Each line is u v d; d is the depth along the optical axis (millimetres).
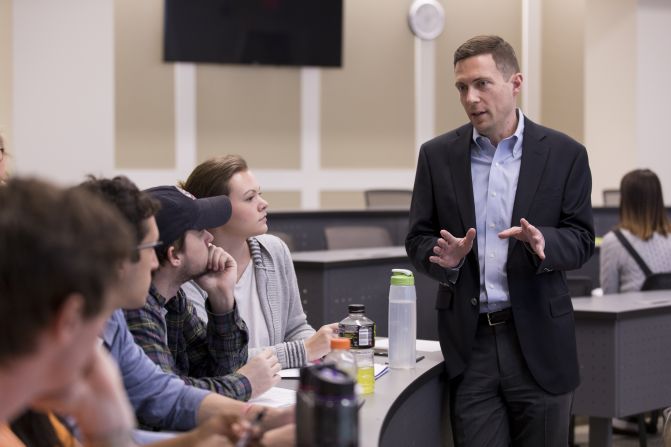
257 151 7840
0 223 766
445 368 2439
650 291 3730
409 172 8305
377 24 8141
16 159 6602
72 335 794
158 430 1682
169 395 1662
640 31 8117
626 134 8148
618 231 4016
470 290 2410
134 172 7426
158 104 7492
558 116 8391
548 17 8453
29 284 755
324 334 2291
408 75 8258
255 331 2449
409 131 8281
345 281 3697
